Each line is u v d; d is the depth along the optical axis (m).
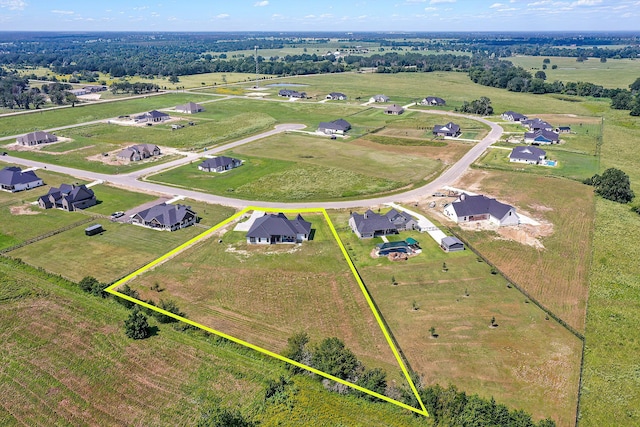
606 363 45.28
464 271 61.62
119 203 85.75
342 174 102.81
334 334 48.88
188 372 43.22
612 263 64.38
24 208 83.44
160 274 60.47
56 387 41.56
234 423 35.81
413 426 37.00
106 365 44.12
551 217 79.75
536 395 41.03
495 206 78.06
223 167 105.56
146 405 39.50
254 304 54.03
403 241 68.88
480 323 50.91
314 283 58.53
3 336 48.25
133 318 47.88
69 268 62.06
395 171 105.00
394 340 47.94
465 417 36.34
